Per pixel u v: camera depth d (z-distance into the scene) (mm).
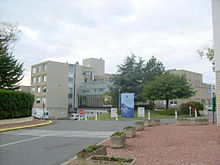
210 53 22578
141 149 7934
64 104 61312
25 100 22031
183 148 7914
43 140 10953
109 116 32438
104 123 20594
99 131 14375
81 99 67750
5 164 6574
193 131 12156
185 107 34219
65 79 62344
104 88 59906
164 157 6703
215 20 14820
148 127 15445
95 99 62562
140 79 42125
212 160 6203
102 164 4832
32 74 65000
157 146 8414
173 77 34312
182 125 16203
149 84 35812
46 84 58625
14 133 14039
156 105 57844
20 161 6898
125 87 40938
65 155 7645
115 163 4742
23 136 12523
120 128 16031
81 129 15773
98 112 58938
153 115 32469
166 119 25469
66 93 62156
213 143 8531
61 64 61781
